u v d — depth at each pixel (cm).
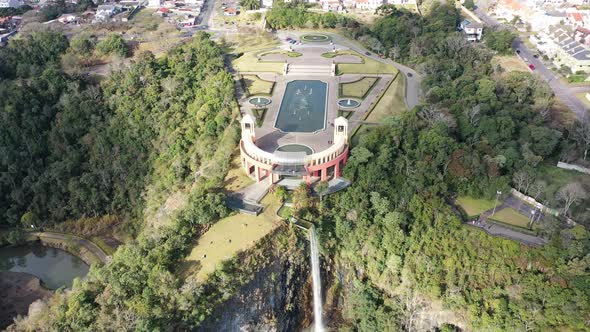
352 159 16238
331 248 15000
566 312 12600
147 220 17688
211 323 12619
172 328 12088
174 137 19475
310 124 19550
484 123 18250
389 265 14600
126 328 11744
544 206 15388
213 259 13400
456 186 16025
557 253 13362
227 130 18662
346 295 15112
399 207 15200
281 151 17300
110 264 13862
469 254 14062
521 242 14012
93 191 19462
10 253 18625
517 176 16100
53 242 18675
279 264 14088
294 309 14562
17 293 16375
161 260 13200
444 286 14000
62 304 12888
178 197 16825
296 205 14950
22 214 19412
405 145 16888
